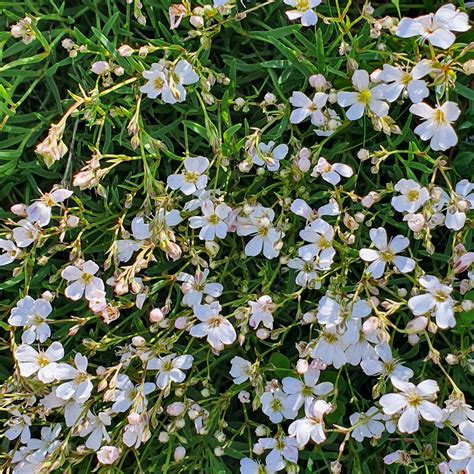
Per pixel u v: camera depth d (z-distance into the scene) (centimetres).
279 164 12
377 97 11
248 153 11
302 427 11
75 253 12
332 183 11
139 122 12
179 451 12
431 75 11
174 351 12
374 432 11
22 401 12
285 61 12
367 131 12
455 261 11
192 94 12
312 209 12
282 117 12
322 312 11
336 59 12
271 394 12
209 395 12
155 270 12
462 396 10
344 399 12
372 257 11
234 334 11
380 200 12
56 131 11
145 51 11
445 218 11
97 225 12
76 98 11
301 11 11
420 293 11
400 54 11
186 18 12
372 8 12
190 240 12
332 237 11
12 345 12
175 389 12
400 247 11
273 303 11
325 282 12
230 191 12
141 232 12
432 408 10
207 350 12
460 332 11
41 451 12
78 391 11
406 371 11
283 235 12
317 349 11
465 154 12
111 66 12
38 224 12
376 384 11
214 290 12
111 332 12
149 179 11
